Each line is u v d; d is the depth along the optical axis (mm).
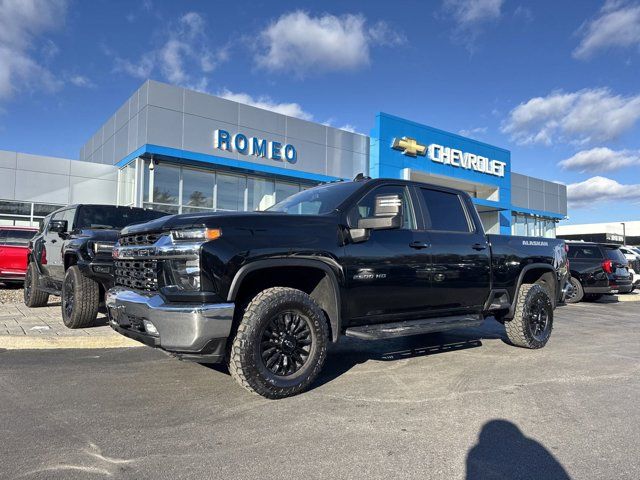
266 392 3932
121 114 17953
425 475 2779
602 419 3783
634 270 17828
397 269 4805
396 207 4234
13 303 9977
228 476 2711
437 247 5223
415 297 5000
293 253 4094
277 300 3965
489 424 3615
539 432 3484
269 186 19312
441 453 3086
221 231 3818
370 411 3844
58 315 8070
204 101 17031
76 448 3051
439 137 25406
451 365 5457
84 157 23984
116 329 4449
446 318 5352
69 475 2684
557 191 36375
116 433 3305
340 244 4430
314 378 4199
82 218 7375
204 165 17297
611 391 4551
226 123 17531
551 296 6805
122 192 17875
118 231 6566
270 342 4000
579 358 5984
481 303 5750
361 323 4684
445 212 5578
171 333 3699
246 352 3818
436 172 25188
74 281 6570
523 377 4988
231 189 18312
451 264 5320
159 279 3941
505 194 29781
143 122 15922
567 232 70875
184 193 17141
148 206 16234
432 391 4426
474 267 5578
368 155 22438
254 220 4055
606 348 6734
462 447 3186
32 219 16688
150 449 3053
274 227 4105
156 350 5922
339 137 21234
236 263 3807
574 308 12500
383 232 4828
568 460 3025
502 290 5949
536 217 35000
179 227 3863
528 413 3883
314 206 4945
